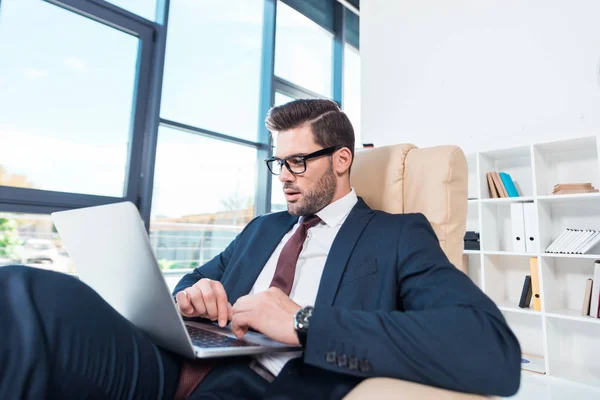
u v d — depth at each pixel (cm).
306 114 101
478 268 264
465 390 52
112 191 245
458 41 286
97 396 47
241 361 68
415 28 310
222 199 307
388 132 316
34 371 40
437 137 290
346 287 78
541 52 248
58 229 75
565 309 226
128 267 56
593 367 216
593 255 200
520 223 233
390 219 89
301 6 388
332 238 97
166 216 272
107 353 49
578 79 232
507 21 264
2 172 209
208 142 301
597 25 229
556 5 245
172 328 54
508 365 53
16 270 49
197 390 63
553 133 239
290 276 91
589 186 217
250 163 330
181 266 279
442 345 52
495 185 250
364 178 114
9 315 43
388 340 54
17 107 216
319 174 100
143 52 263
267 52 346
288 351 64
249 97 334
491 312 58
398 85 314
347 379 61
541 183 232
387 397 49
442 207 93
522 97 253
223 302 78
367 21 340
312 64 396
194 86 294
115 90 252
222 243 305
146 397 55
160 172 271
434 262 73
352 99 433
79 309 48
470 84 277
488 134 266
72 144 232
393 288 75
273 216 117
